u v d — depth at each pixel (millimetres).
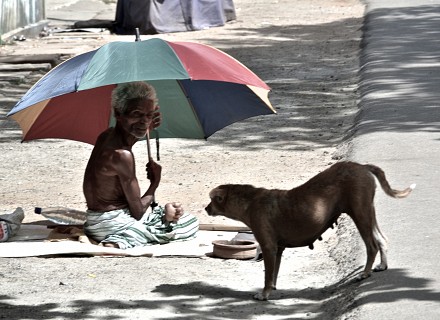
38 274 12367
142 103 12984
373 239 11188
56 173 18672
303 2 56469
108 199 13836
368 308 10188
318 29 43156
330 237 13773
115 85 14367
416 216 13633
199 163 19141
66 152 20625
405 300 10320
